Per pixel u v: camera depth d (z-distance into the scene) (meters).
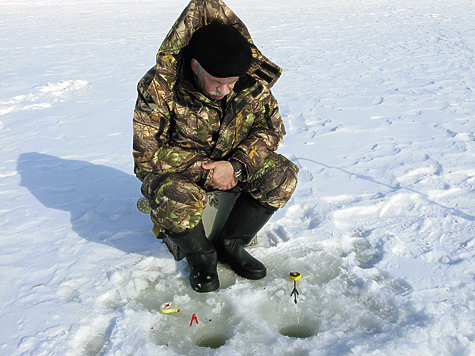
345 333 1.75
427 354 1.59
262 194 2.04
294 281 1.93
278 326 1.86
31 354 1.66
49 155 3.88
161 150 1.95
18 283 2.09
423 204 2.80
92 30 13.23
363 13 17.02
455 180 3.10
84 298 1.98
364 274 2.14
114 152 3.92
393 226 2.55
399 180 3.12
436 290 1.96
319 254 2.32
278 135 2.09
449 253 2.25
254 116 2.04
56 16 17.38
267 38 11.10
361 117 4.74
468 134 4.02
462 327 1.72
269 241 2.47
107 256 2.31
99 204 2.92
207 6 1.85
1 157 3.85
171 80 1.85
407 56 8.32
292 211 2.79
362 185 3.07
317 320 1.85
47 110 5.32
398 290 2.00
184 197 1.88
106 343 1.73
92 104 5.56
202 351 1.69
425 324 1.73
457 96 5.43
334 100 5.48
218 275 2.19
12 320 1.84
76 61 8.49
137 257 2.29
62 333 1.77
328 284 2.06
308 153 3.75
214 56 1.67
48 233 2.55
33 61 8.49
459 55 8.19
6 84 6.53
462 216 2.62
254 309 1.93
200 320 1.88
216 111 1.94
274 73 2.00
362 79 6.59
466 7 18.53
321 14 16.83
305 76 6.93
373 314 1.86
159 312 1.90
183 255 2.28
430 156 3.53
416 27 12.70
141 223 2.66
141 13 18.30
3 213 2.82
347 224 2.60
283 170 2.03
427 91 5.71
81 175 3.42
